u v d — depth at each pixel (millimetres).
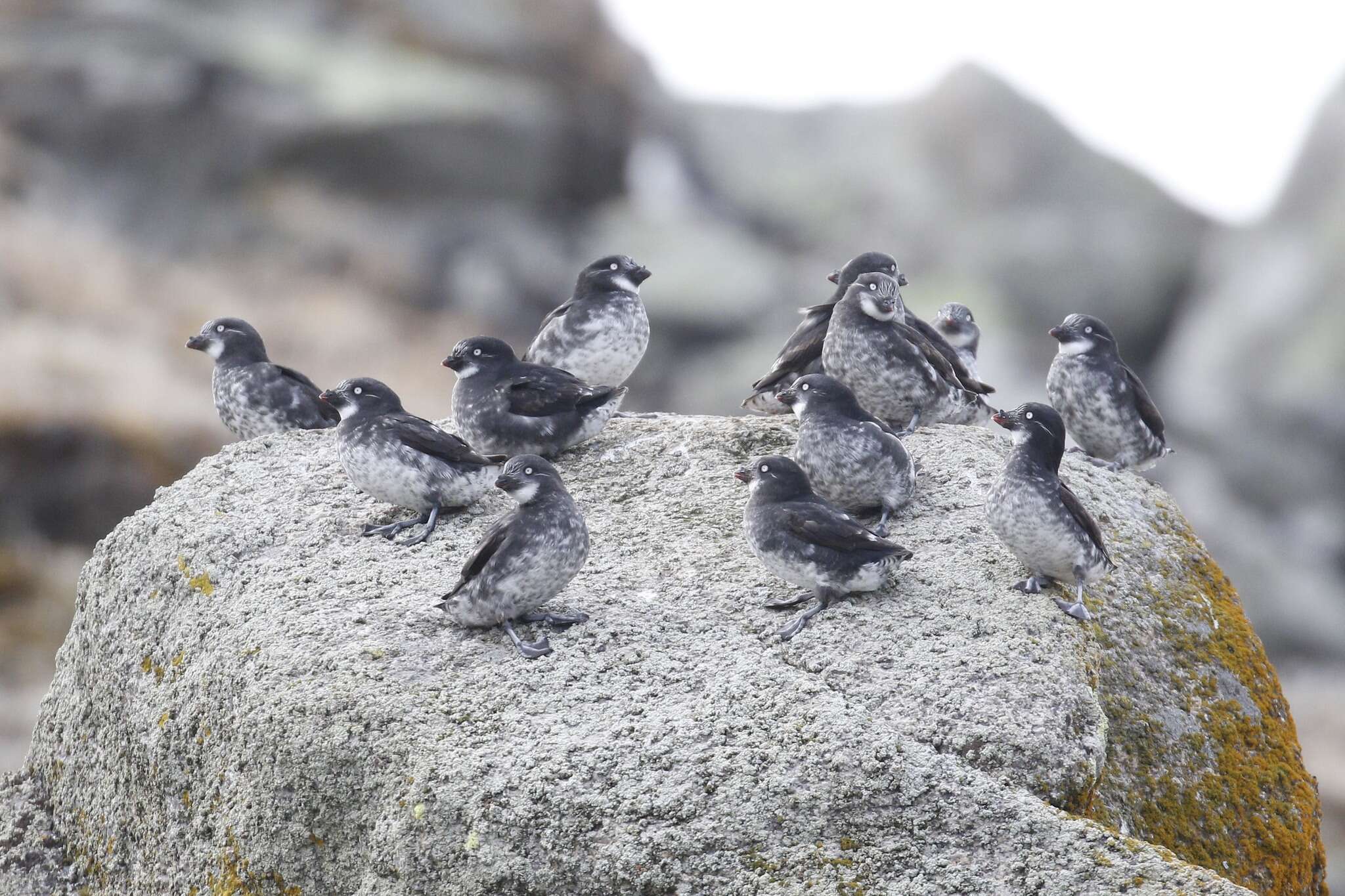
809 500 9586
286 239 43406
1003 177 55312
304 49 49156
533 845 7836
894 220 56062
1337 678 37438
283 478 11531
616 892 7684
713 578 9930
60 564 25203
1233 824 10016
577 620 9328
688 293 47906
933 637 9125
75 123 43188
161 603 10375
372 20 51719
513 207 48312
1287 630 39156
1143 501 11734
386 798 8305
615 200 54375
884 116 60781
